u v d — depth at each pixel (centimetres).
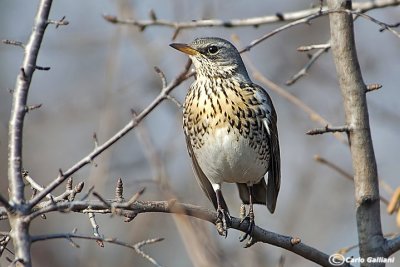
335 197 1683
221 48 1232
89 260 1400
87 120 1866
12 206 709
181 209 910
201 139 1219
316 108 1798
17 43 791
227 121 1199
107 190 1574
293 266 1459
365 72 1777
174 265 1656
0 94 1805
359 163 951
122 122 1642
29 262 687
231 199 1496
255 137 1215
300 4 1889
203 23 1265
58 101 1869
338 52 966
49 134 1842
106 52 1917
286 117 1816
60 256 1605
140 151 1655
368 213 946
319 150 1753
